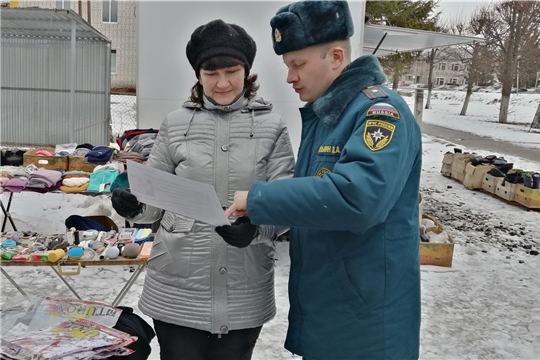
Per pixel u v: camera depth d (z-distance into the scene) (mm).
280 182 1308
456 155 10031
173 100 5051
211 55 1632
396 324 1457
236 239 1431
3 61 7578
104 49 7672
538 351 3303
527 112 25344
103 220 3668
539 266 5141
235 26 1698
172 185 1363
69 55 7648
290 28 1451
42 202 6086
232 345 1772
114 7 16953
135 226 4082
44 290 3768
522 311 3941
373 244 1438
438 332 3488
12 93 7684
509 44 19297
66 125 7801
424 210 7430
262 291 1782
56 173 4441
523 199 7789
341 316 1483
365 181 1227
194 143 1726
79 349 1415
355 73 1455
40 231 5094
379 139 1284
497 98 29016
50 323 1606
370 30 6242
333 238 1472
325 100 1458
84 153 5008
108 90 7762
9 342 1447
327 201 1233
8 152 5008
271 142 1742
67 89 7727
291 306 1626
